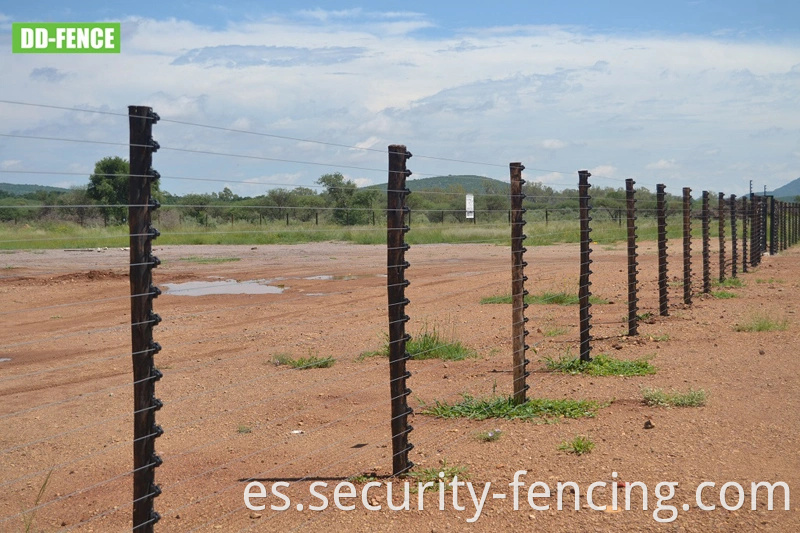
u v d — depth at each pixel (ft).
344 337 41.11
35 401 28.86
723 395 27.25
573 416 24.86
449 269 80.02
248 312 51.16
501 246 118.11
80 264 86.43
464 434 23.29
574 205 179.93
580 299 32.30
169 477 20.04
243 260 92.17
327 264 86.58
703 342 37.22
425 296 57.88
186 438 23.44
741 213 76.33
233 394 28.91
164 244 123.13
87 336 43.68
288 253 104.37
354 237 134.51
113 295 61.77
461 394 27.37
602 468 20.20
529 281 66.08
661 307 45.16
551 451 21.56
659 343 37.35
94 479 20.25
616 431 23.32
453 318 46.60
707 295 54.75
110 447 23.00
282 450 22.11
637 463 20.56
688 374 30.58
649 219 164.35
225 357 36.29
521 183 25.76
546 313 48.34
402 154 18.97
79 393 30.14
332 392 28.94
